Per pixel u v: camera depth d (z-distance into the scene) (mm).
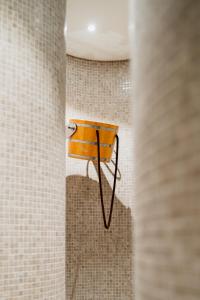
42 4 1802
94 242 3088
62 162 1900
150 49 592
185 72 501
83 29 2762
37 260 1659
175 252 502
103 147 2721
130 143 3260
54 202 1788
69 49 3111
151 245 564
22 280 1595
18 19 1689
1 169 1578
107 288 3053
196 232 473
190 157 487
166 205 524
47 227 1727
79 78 3238
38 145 1719
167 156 527
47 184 1748
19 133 1648
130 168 3232
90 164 3178
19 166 1635
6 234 1563
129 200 3191
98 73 3299
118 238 3129
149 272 569
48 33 1822
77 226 3072
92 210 3121
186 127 495
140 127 623
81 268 3033
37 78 1745
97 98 3268
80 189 3121
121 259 3105
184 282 485
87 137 2664
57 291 1756
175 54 521
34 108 1718
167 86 534
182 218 494
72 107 3182
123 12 2521
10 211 1585
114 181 2973
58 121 1860
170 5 539
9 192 1591
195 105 484
